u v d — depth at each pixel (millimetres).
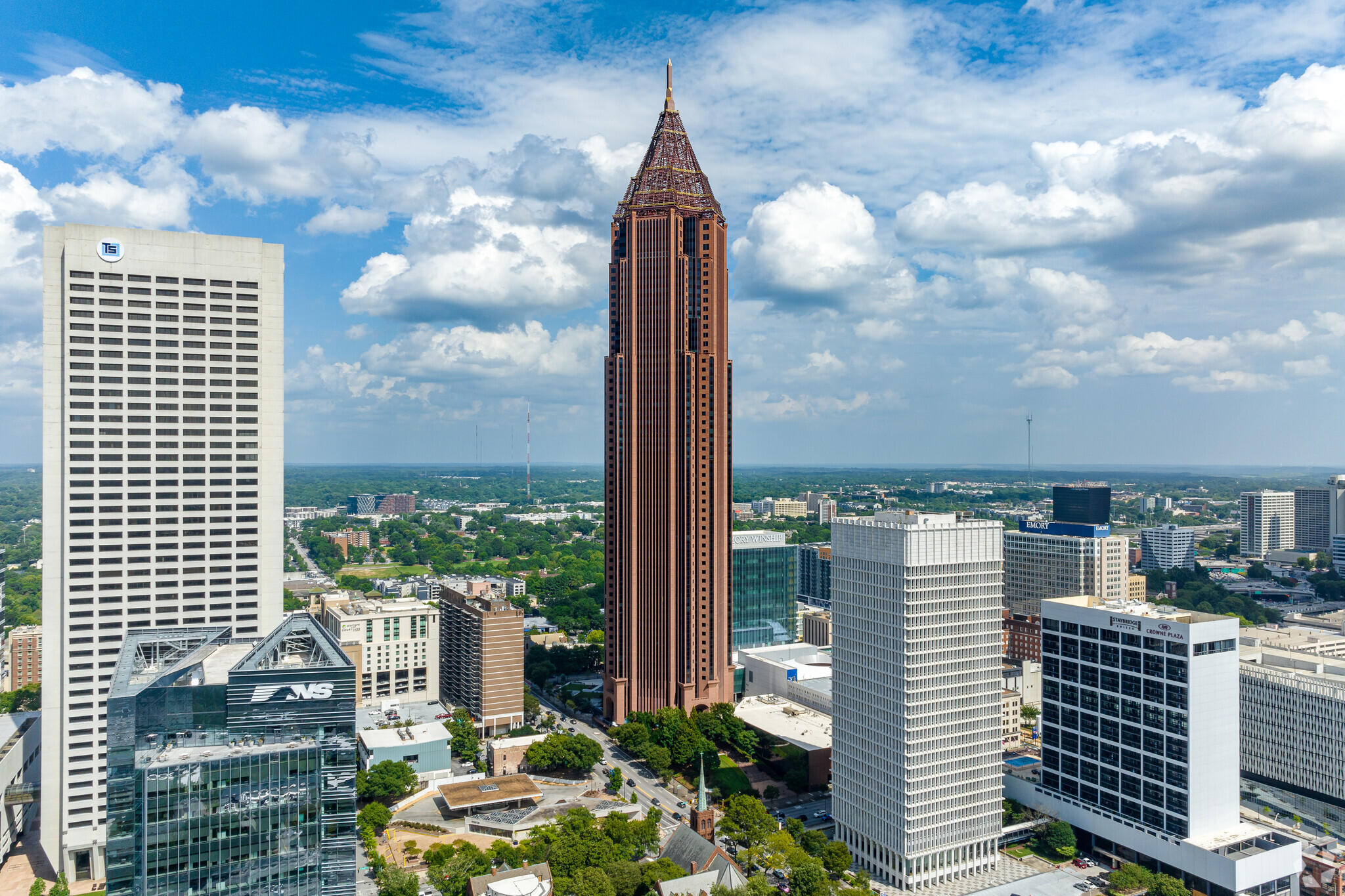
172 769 150500
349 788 160250
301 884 157125
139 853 149125
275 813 156000
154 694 155375
